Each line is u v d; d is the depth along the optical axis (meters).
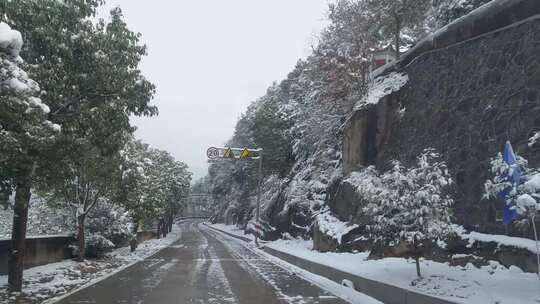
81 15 11.36
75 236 20.83
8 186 10.67
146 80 13.03
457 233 13.49
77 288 12.80
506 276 10.52
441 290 9.98
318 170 31.70
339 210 22.98
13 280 11.62
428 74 19.20
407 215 10.48
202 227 102.44
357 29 26.50
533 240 11.12
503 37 14.84
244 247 35.34
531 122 12.63
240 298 11.45
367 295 11.98
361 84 25.80
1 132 8.36
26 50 10.97
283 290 12.92
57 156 11.05
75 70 11.24
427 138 17.78
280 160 42.59
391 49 34.09
